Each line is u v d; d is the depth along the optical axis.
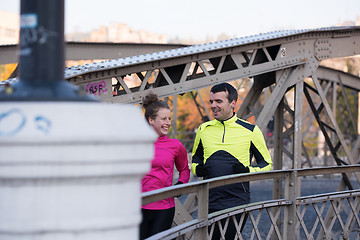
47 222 1.52
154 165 5.70
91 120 1.54
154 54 10.22
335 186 23.89
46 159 1.47
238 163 6.08
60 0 1.75
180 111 54.81
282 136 12.31
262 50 11.91
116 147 1.55
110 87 9.41
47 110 1.53
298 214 6.22
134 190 1.66
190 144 26.69
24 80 1.72
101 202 1.57
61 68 1.76
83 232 1.56
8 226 1.52
